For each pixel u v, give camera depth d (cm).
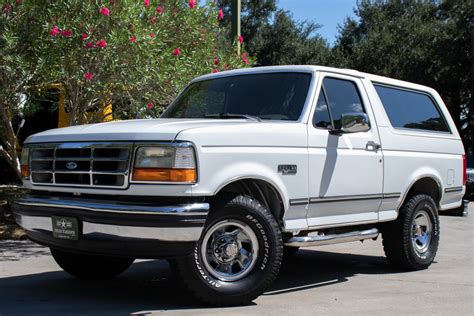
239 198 502
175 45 980
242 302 506
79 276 620
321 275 683
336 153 585
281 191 527
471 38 2789
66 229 494
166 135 468
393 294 580
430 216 726
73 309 505
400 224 689
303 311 504
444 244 945
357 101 644
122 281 630
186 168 463
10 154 1031
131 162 473
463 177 792
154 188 465
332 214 594
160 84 910
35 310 502
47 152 528
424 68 2975
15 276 655
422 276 677
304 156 551
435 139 737
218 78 657
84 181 498
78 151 504
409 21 3020
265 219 507
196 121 533
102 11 829
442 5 3042
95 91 892
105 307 512
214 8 1037
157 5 934
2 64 861
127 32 852
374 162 631
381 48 2991
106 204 472
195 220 458
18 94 948
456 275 684
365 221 629
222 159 484
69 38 854
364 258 805
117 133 485
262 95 603
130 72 887
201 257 484
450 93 3070
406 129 696
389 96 695
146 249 464
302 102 578
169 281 630
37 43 890
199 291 488
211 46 1031
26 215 530
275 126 538
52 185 519
